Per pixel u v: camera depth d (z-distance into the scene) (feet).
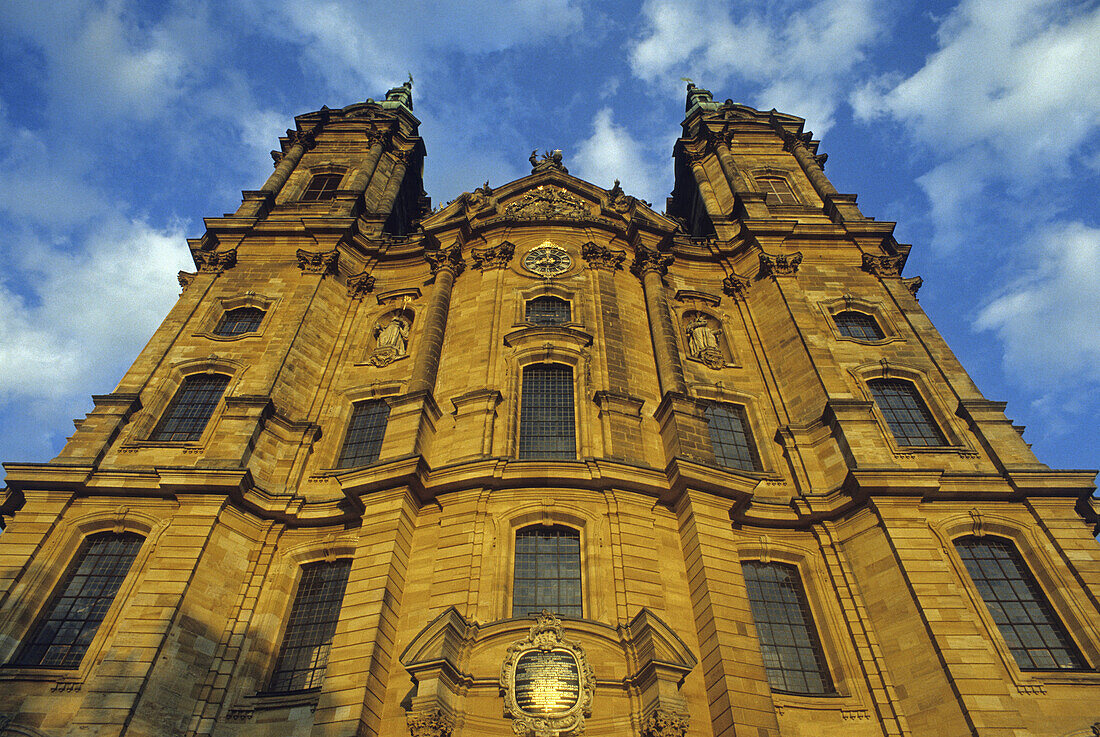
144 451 77.51
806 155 134.51
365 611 59.16
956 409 83.71
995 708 56.03
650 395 84.07
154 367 87.45
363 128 142.92
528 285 96.32
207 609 63.77
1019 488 72.59
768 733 53.52
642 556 64.54
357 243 110.63
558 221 104.22
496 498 67.87
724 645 57.77
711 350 94.68
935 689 58.80
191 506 69.21
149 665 57.16
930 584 63.87
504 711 53.57
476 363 84.12
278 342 90.63
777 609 69.77
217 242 111.14
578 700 53.72
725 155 135.33
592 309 93.20
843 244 108.78
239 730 58.90
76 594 66.28
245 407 79.15
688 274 108.47
